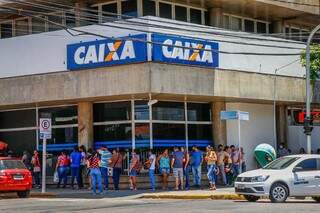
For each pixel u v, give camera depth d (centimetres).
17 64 3158
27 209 1961
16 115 3366
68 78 2938
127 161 2942
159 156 2856
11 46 3186
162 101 3012
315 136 3797
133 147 2925
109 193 2648
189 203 2125
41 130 2661
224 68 3078
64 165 3030
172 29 2852
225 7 3369
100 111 3058
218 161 3023
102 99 2964
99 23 2925
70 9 3188
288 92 3369
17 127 3353
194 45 2872
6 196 2678
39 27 3316
